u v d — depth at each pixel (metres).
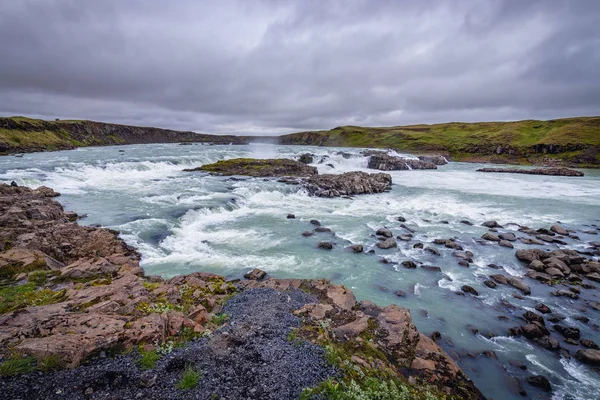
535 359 13.48
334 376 8.95
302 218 35.09
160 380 8.37
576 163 93.06
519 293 19.30
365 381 9.02
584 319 16.42
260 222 33.03
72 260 20.33
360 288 19.31
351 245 26.30
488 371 12.65
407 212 39.09
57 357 8.35
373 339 12.26
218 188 46.91
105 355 8.99
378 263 23.17
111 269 17.95
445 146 128.12
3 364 7.89
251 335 10.99
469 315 16.69
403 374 10.62
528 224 34.34
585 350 13.67
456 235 30.23
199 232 29.03
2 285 14.74
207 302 13.86
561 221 35.34
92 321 10.20
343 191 50.38
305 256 24.12
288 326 11.83
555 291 19.53
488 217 37.09
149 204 35.78
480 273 22.00
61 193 40.91
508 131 127.31
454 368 11.37
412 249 26.17
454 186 59.00
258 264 22.42
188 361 9.23
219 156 86.50
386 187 55.03
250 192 45.50
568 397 11.49
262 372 8.95
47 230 22.70
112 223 28.36
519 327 15.40
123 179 53.84
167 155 85.00
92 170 55.56
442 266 23.02
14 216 24.25
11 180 41.91
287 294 15.20
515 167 91.38
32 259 17.59
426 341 12.68
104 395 7.63
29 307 11.09
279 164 68.62
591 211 39.66
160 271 20.58
